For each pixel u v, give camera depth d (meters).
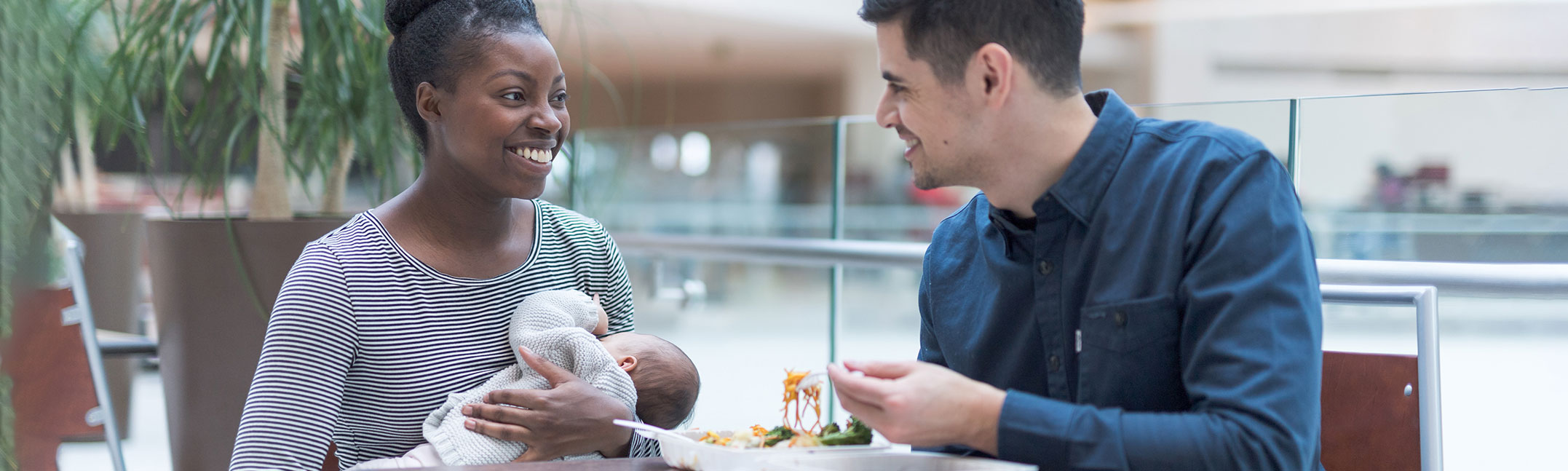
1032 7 1.05
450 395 1.33
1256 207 1.00
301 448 1.24
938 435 0.96
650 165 2.99
